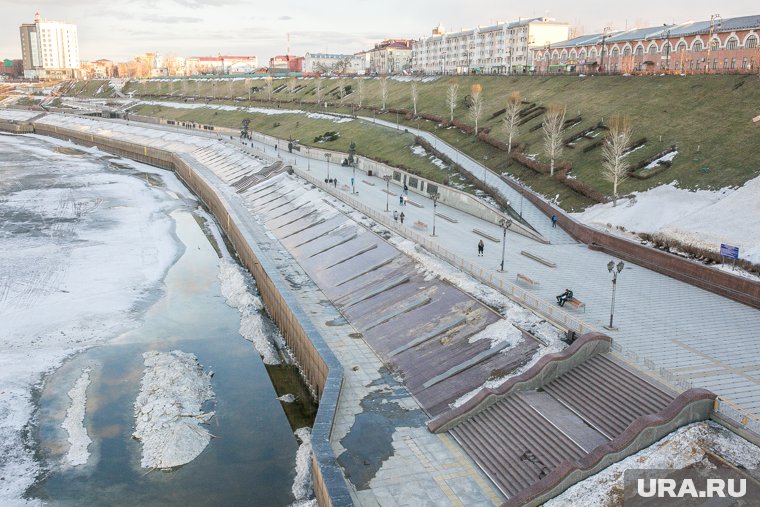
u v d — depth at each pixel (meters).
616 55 125.50
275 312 52.91
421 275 49.19
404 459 28.77
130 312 55.75
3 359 45.47
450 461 28.67
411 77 164.00
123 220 89.44
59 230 82.19
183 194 112.50
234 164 115.69
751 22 98.25
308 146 119.44
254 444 36.41
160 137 161.00
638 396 28.77
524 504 23.98
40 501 30.97
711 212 52.41
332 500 24.73
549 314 37.59
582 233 58.06
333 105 158.88
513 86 120.12
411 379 36.69
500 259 51.94
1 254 70.31
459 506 25.58
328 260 59.75
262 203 87.69
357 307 48.31
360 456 28.97
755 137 61.12
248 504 31.05
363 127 122.19
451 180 80.00
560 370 32.09
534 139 86.00
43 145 175.88
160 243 78.75
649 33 120.56
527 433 28.83
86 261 69.44
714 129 66.75
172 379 42.31
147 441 36.16
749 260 44.00
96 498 31.27
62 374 44.03
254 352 48.75
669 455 24.94
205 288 63.41
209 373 45.06
